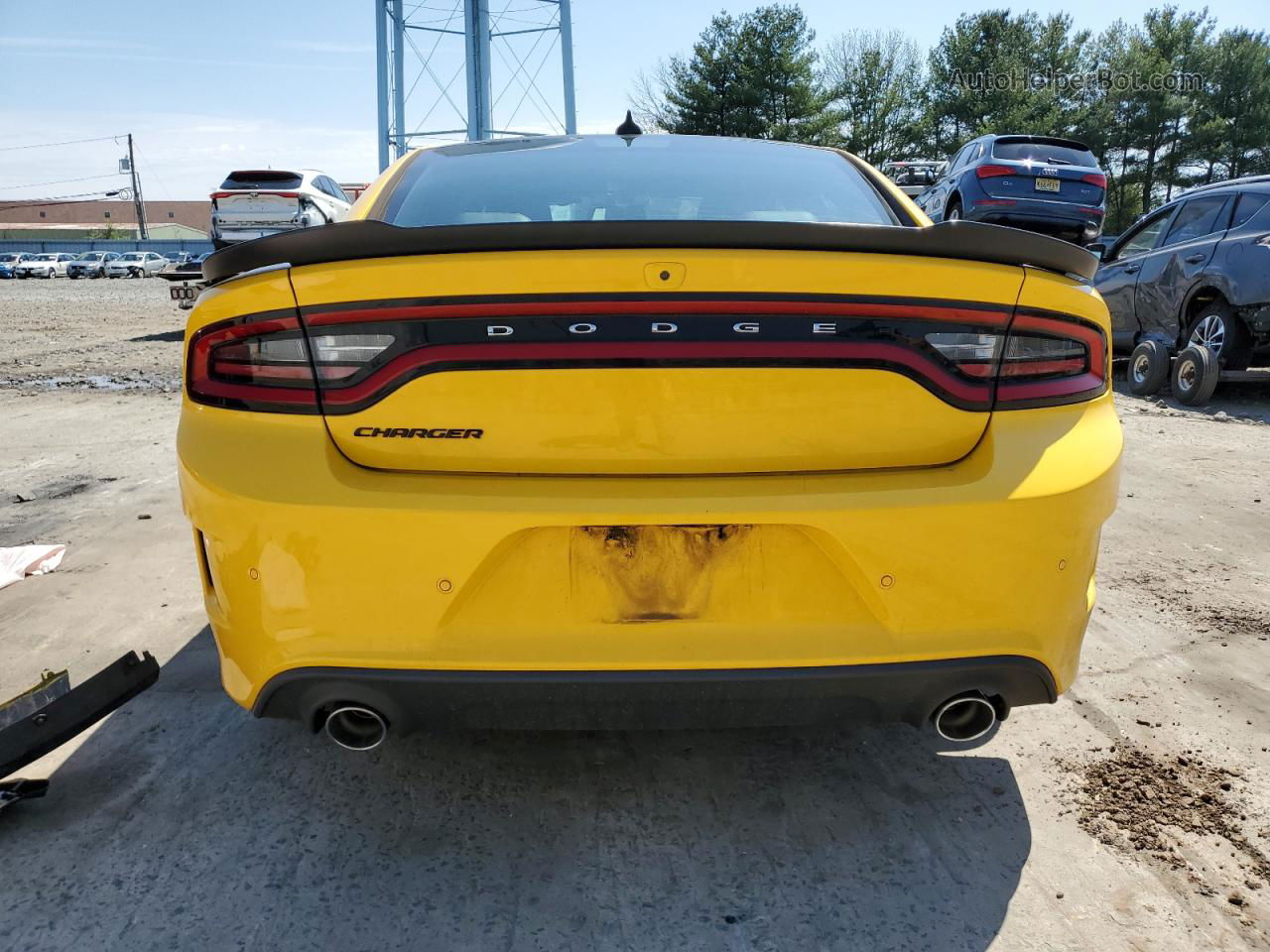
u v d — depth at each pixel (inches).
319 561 68.4
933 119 1887.3
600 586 70.1
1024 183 494.3
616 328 67.2
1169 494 188.7
